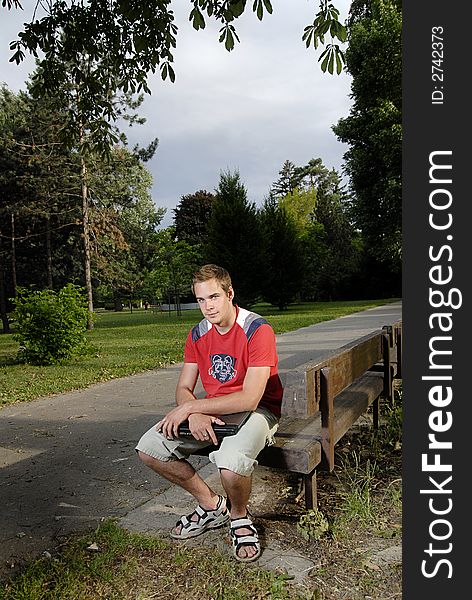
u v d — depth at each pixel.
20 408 7.15
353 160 28.53
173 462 3.02
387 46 24.95
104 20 5.73
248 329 2.98
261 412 2.99
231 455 2.75
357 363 3.97
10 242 32.47
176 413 2.94
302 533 3.07
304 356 10.77
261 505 3.54
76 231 31.89
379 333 5.00
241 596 2.50
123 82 6.37
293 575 2.70
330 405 3.17
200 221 56.47
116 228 26.69
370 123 26.62
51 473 4.44
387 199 26.14
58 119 25.83
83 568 2.79
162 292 35.00
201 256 33.53
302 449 2.97
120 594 2.57
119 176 27.88
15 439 5.56
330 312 27.25
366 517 3.27
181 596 2.55
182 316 34.12
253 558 2.82
